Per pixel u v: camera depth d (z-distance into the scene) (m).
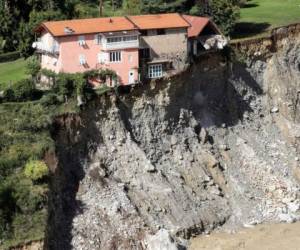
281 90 105.81
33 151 76.88
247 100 102.81
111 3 121.88
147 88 90.38
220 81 99.44
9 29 106.25
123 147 86.88
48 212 73.00
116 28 89.62
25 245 68.56
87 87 85.94
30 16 104.19
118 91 87.81
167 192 85.19
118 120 87.38
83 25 90.12
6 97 84.12
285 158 98.25
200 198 87.75
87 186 81.50
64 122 82.44
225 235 84.75
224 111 99.56
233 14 108.38
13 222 70.44
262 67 105.94
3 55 103.00
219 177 91.62
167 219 82.75
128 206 81.00
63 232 75.50
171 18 96.12
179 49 95.06
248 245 82.50
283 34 108.44
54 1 107.75
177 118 93.38
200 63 96.50
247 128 100.56
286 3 135.50
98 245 76.00
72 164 82.31
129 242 77.50
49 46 90.06
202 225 84.81
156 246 77.56
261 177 93.69
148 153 89.25
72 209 78.44
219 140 96.50
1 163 74.69
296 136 102.25
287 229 86.56
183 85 94.06
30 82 86.12
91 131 85.19
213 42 99.81
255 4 135.38
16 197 72.00
